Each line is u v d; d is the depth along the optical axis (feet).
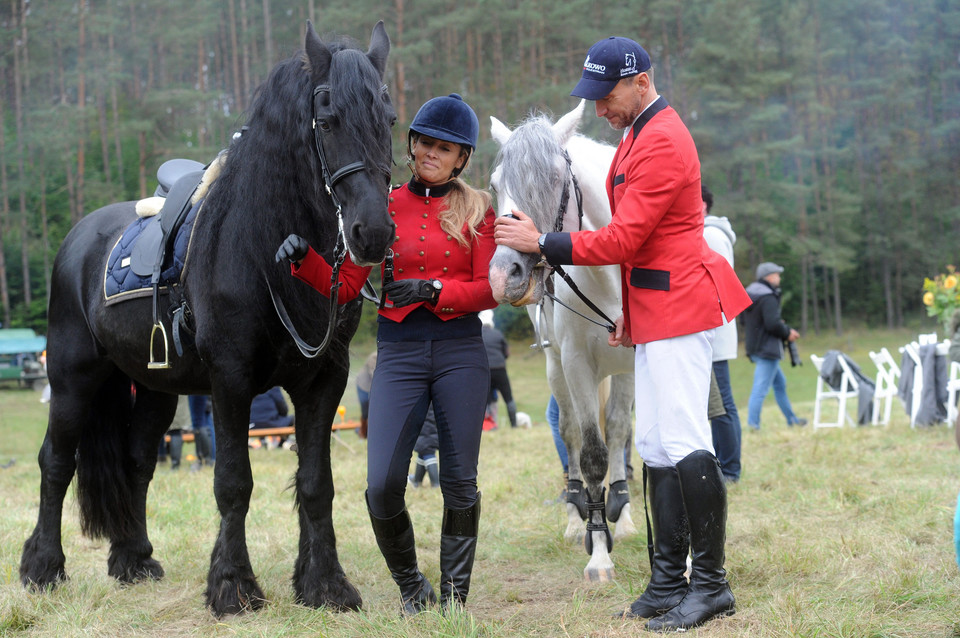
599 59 9.58
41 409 57.57
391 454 9.52
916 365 27.12
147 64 112.47
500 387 35.22
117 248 12.26
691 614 9.36
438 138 9.52
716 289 9.49
